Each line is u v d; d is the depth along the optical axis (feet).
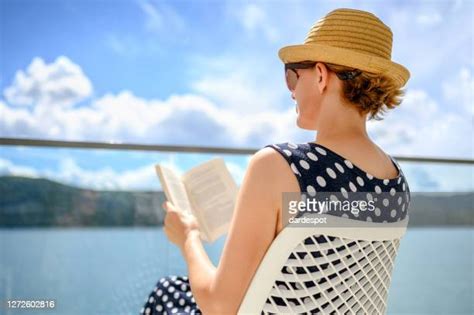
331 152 3.13
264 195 2.97
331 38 3.30
